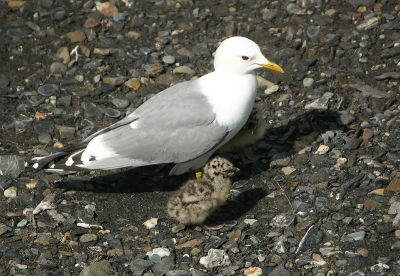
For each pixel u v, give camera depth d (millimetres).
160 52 15305
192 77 14562
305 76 14328
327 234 10242
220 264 9797
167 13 16562
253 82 11516
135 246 10312
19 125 13188
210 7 16703
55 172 11680
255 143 12586
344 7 16297
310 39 15312
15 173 11961
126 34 15922
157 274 9688
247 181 11695
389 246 9875
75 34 15812
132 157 11086
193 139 11008
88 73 14727
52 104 13805
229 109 11102
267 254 9945
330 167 11727
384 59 14617
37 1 16844
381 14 15930
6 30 15984
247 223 10625
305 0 16469
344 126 12797
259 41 15484
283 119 13195
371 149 12117
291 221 10500
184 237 10508
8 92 14188
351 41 15211
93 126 13227
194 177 12047
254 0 16812
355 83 13984
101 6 16609
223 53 11344
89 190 11617
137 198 11453
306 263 9656
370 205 10766
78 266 9883
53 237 10469
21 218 10906
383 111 13156
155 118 11055
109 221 10891
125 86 14352
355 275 9328
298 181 11508
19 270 9789
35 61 15117
